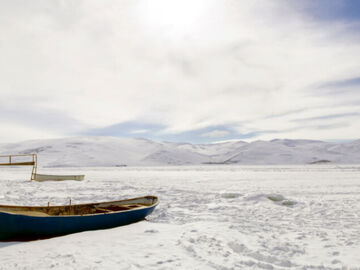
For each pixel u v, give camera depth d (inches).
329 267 191.8
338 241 264.5
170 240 267.3
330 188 864.3
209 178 1513.3
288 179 1348.4
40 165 7647.6
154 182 1187.3
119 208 402.9
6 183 1005.8
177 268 191.3
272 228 323.9
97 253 230.4
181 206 506.0
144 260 209.5
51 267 197.6
